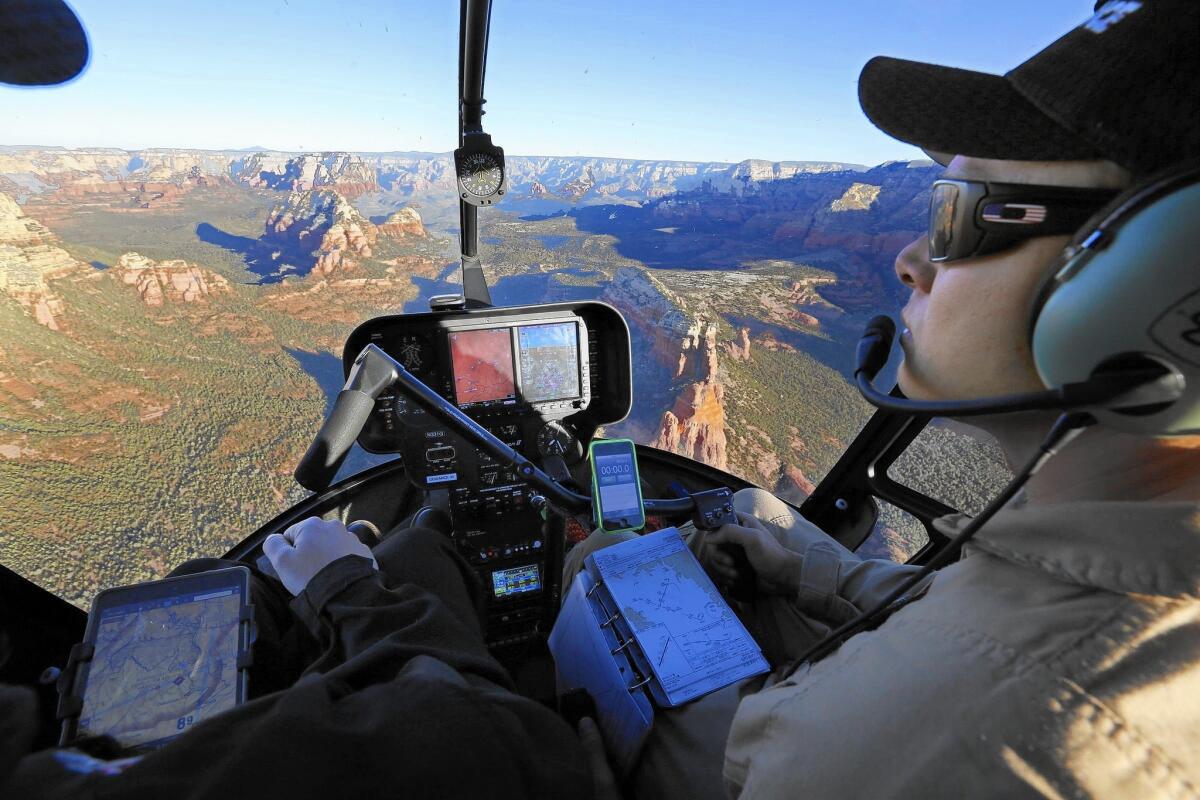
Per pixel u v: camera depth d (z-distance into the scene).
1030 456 0.28
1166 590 0.20
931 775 0.20
